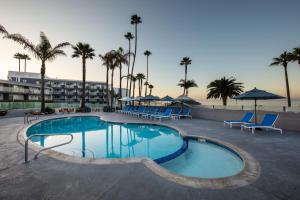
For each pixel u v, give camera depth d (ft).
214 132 27.55
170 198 8.21
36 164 12.45
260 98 30.25
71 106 96.17
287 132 27.32
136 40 107.04
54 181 9.84
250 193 8.76
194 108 53.57
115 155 21.56
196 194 8.59
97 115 60.64
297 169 11.98
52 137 30.63
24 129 28.37
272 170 11.77
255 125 28.09
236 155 17.30
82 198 8.11
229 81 111.24
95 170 11.39
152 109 62.80
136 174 10.81
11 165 12.25
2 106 66.18
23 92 153.79
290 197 8.43
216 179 10.23
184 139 24.85
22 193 8.53
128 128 39.19
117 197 8.23
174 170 15.74
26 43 56.54
